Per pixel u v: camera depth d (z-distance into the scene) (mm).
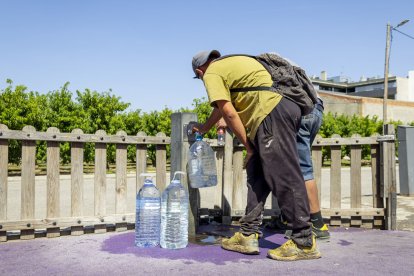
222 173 4699
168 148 17797
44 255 3188
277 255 2996
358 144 4645
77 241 3697
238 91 3066
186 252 3232
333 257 3090
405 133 8055
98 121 18875
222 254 3162
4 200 3873
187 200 3787
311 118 3621
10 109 15625
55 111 17938
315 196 3705
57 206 4070
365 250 3338
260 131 2992
